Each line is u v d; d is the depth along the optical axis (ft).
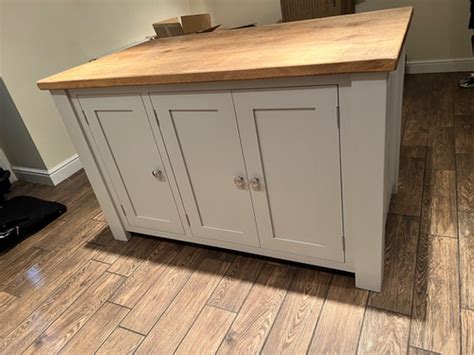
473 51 10.00
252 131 4.38
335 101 3.74
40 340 4.94
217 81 4.17
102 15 9.99
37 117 8.61
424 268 4.94
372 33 4.17
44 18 8.46
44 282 5.98
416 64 11.69
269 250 5.40
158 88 4.62
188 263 5.86
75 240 6.94
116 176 5.92
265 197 4.87
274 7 12.79
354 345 4.17
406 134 8.39
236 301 5.02
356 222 4.37
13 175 9.68
